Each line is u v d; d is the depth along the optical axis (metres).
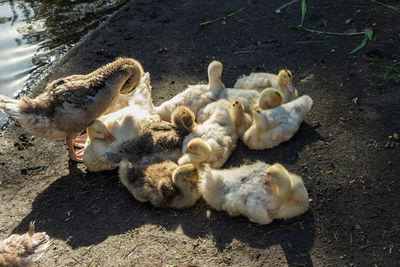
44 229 1.98
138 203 2.02
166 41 2.64
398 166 2.03
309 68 2.41
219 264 1.86
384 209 1.94
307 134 2.16
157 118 2.19
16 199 2.06
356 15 2.65
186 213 1.98
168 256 1.88
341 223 1.92
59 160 2.18
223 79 2.42
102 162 2.08
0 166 2.16
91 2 2.95
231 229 1.93
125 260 1.89
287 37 2.59
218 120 2.12
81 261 1.89
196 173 1.96
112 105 2.13
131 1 2.95
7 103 2.02
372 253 1.85
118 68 2.10
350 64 2.40
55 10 2.90
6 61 2.59
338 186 2.00
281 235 1.90
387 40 2.48
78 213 2.01
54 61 2.58
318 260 1.85
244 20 2.73
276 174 1.86
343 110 2.22
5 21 2.81
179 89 2.39
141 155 2.07
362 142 2.11
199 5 2.87
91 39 2.69
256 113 2.08
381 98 2.24
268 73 2.37
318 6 2.75
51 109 2.04
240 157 2.12
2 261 1.77
